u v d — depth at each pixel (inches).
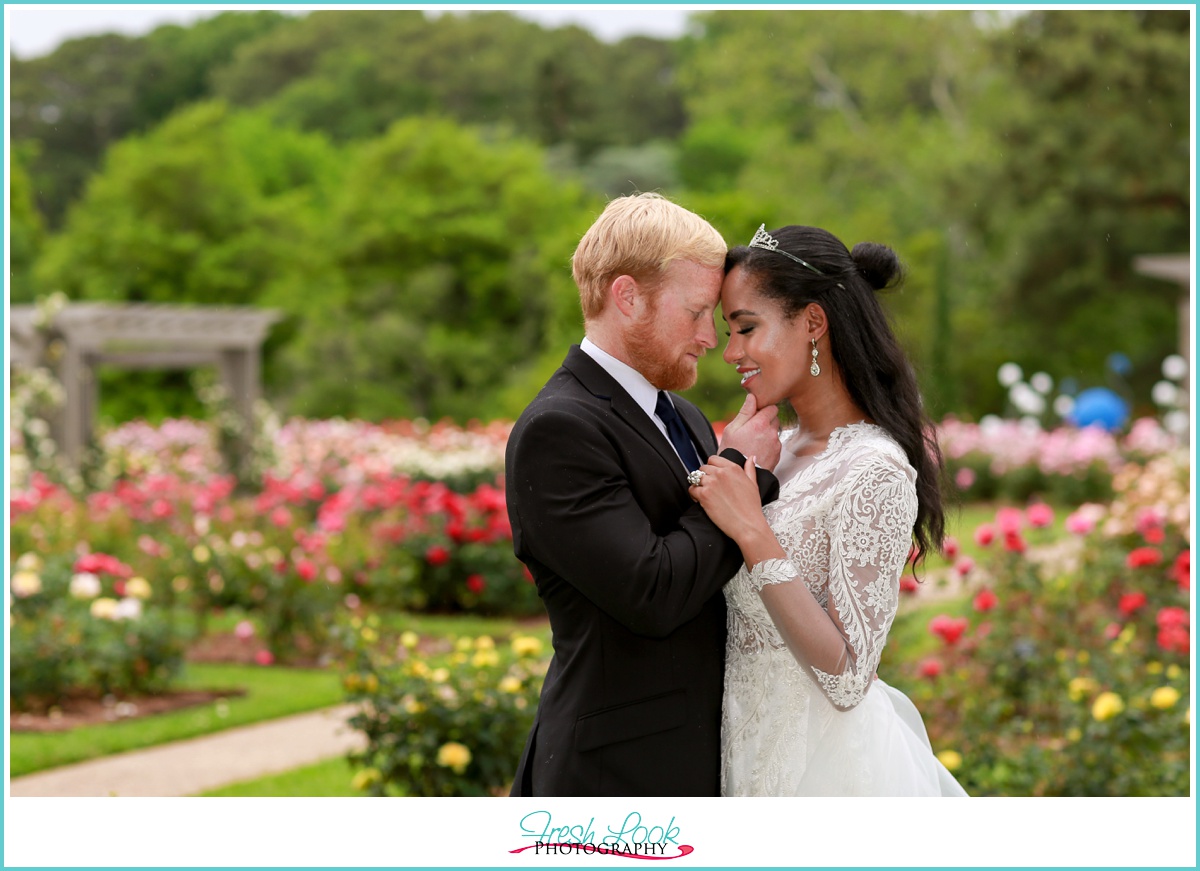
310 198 1290.6
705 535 87.2
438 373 1021.2
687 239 92.0
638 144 1491.1
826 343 95.7
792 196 1181.7
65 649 241.6
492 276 1054.4
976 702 187.3
